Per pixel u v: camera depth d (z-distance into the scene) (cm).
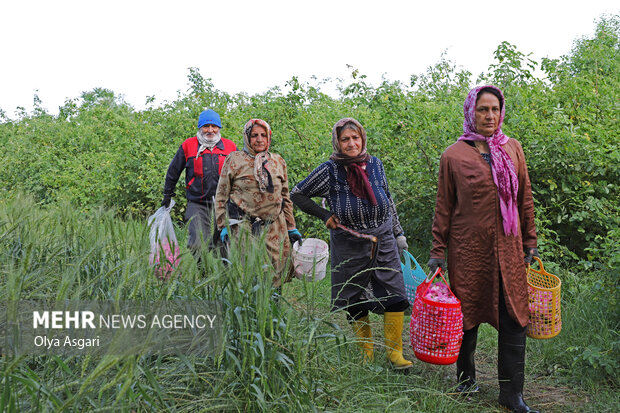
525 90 673
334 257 385
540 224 546
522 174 336
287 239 405
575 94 702
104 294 252
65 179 964
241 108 969
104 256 277
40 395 198
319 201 674
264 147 407
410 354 420
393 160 657
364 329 386
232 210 403
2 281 255
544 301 326
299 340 253
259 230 393
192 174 501
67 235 305
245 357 238
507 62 670
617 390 347
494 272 324
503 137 334
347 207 373
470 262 329
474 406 332
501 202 322
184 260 260
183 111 995
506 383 328
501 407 331
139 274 249
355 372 314
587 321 418
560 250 562
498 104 329
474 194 327
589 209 558
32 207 320
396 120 646
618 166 575
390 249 380
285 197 420
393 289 374
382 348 399
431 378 365
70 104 1605
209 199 500
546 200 586
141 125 1059
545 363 394
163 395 234
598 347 368
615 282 416
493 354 419
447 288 342
